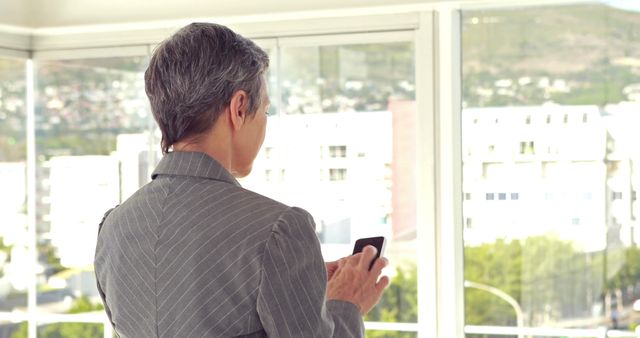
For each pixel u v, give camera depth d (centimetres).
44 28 464
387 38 420
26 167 493
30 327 494
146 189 146
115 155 475
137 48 464
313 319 132
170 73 140
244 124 145
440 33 414
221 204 138
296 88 436
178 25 449
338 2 412
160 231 139
